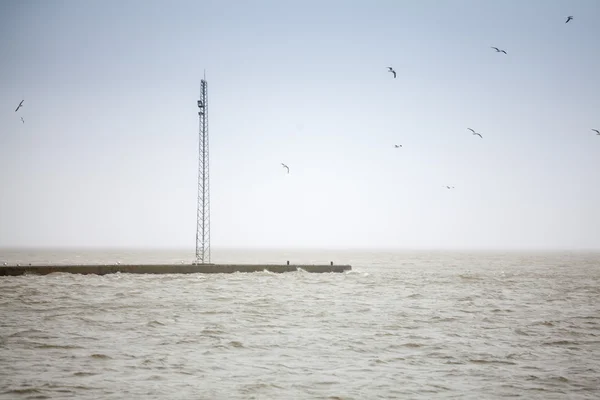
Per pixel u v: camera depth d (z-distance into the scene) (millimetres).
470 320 60000
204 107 102438
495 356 42781
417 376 37125
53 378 35469
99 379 35438
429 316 62469
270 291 86500
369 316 61812
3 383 34406
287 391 33625
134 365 38719
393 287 98812
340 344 46312
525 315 64500
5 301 69562
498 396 33312
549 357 42719
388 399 32469
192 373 37062
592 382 36250
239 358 41156
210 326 53781
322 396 32812
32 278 100375
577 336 51281
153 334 49438
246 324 55344
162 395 32531
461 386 35125
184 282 98062
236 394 32906
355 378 36406
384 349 44719
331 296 81500
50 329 51281
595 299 82812
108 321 56000
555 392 34219
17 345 44344
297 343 46500
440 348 45312
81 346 44219
